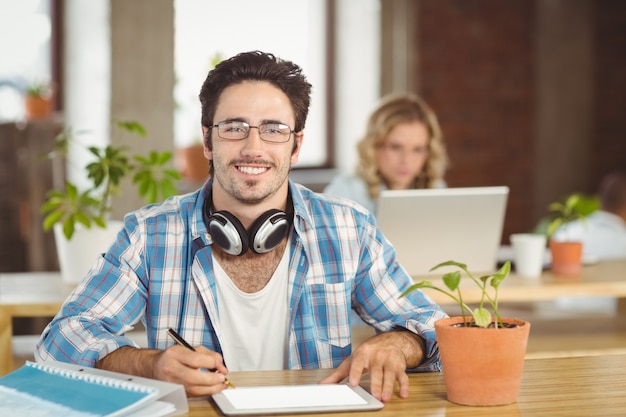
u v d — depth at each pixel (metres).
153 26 4.71
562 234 4.50
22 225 5.19
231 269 2.26
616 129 7.34
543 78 7.15
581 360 2.13
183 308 2.26
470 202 3.34
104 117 5.98
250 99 2.12
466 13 6.90
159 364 1.82
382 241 2.40
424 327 2.11
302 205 2.30
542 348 3.21
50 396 1.68
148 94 4.71
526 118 7.14
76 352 1.98
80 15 5.97
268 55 2.18
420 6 6.75
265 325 2.29
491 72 7.00
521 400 1.80
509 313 3.97
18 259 5.18
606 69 7.31
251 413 1.70
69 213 3.38
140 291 2.23
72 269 3.34
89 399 1.65
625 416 1.68
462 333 1.75
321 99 6.62
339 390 1.86
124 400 1.63
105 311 2.15
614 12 7.29
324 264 2.32
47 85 5.72
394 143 4.18
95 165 3.33
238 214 2.22
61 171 5.39
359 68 6.50
